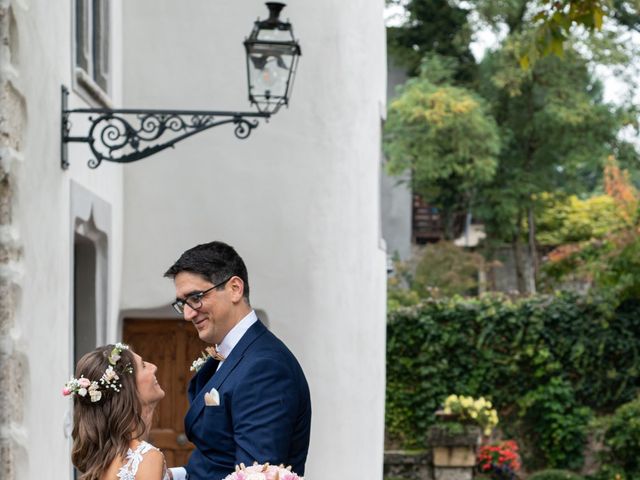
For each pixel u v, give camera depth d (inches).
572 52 922.1
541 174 972.6
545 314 626.5
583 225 1001.5
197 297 150.6
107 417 149.7
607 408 631.2
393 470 602.2
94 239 307.6
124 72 351.6
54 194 238.8
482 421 592.7
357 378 367.9
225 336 153.1
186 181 352.2
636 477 597.6
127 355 153.5
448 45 1040.2
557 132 959.6
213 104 352.8
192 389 160.4
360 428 370.6
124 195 350.9
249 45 261.7
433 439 585.9
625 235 613.6
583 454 624.1
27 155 209.5
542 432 629.6
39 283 219.3
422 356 633.6
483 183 978.1
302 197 352.5
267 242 352.2
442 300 638.5
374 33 386.3
